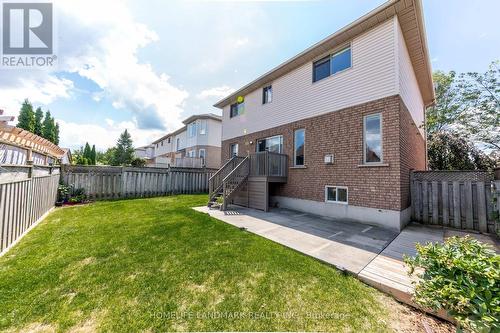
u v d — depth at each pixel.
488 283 1.65
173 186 12.34
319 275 3.00
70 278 2.82
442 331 2.03
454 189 5.75
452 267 1.86
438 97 14.01
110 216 6.32
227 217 6.61
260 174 8.42
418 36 6.66
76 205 8.23
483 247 1.96
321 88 7.70
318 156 7.63
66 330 1.96
